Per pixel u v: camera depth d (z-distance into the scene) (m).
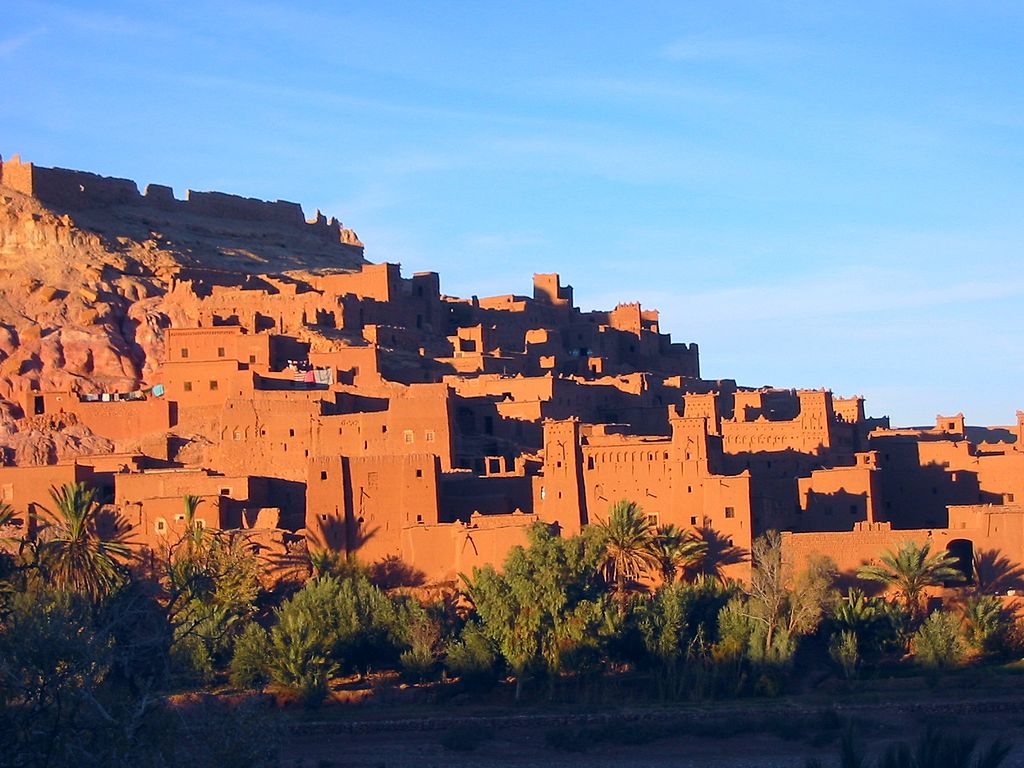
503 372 164.38
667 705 106.75
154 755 60.56
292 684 107.69
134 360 157.25
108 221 187.25
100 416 149.00
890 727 101.88
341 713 106.88
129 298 166.75
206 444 144.38
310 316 163.88
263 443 139.62
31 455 145.38
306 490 128.12
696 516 122.88
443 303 184.38
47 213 176.88
